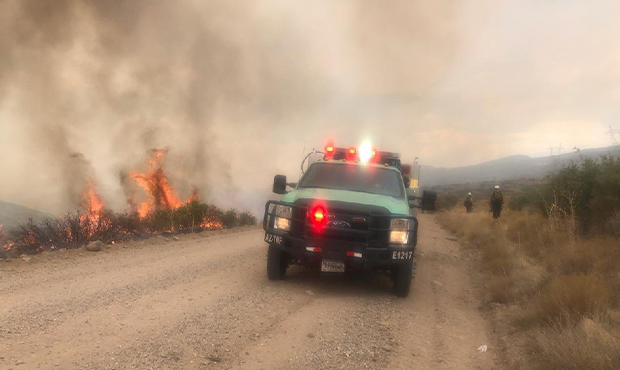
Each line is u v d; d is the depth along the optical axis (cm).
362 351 466
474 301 741
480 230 1611
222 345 452
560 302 530
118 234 1150
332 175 863
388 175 867
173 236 1280
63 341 436
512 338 525
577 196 1214
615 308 524
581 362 387
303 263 736
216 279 761
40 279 693
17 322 485
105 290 642
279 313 582
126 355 408
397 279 721
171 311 557
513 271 803
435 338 533
